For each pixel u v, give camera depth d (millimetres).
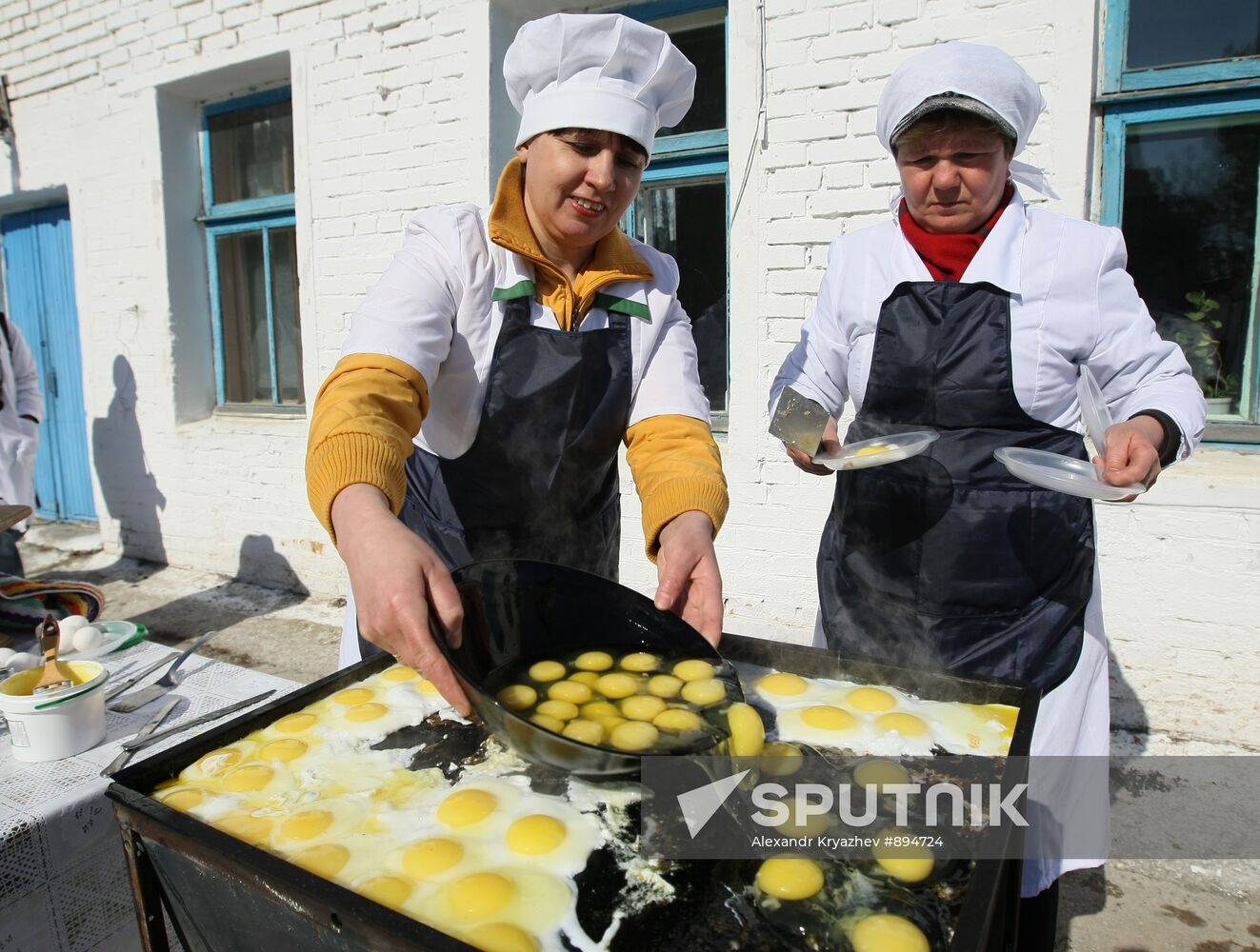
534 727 945
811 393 1845
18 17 4863
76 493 5605
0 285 5703
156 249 4617
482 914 880
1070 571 1537
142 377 4801
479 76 3555
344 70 3875
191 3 4242
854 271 1742
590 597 1294
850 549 1711
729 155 3137
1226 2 2559
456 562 1597
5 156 5129
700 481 1368
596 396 1538
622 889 927
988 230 1616
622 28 1335
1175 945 1976
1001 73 1452
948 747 1157
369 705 1302
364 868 953
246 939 959
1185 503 2627
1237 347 2744
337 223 4012
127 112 4594
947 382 1572
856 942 841
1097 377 1612
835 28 2906
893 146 1591
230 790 1088
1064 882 2184
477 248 1458
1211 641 2658
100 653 2125
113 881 1515
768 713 1269
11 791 1479
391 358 1259
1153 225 2777
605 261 1561
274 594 4426
